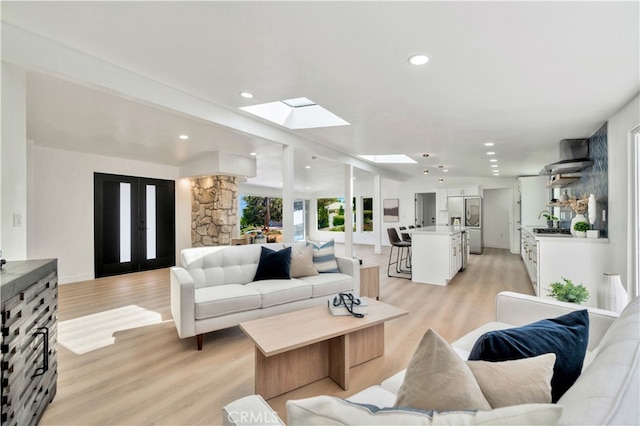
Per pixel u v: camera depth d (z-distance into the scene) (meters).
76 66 2.12
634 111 2.84
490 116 3.46
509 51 2.07
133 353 2.58
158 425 1.72
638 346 0.77
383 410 0.65
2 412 1.29
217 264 3.28
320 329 2.07
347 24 1.80
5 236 1.87
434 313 3.59
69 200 5.14
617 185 3.24
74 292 4.53
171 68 2.38
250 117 3.68
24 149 2.01
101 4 1.64
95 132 4.06
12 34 1.85
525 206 7.15
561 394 0.98
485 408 0.74
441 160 6.49
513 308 1.99
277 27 1.84
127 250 5.92
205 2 1.62
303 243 3.90
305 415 0.64
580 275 3.70
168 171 6.55
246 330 2.05
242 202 10.77
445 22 1.76
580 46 1.98
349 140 4.75
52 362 1.90
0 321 1.28
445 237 5.05
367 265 4.11
